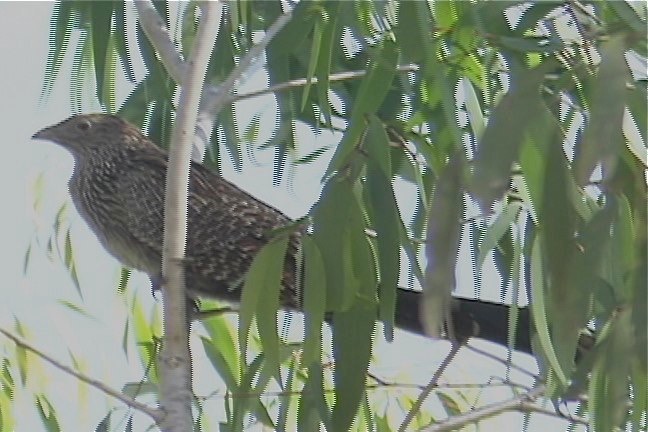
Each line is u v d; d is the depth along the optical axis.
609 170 4.68
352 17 6.48
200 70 6.05
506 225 6.27
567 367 5.18
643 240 5.05
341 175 5.85
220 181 7.79
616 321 5.50
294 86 7.25
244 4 7.38
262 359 7.03
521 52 6.23
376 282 5.92
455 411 8.16
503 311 6.50
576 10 6.00
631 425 5.82
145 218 7.99
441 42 6.49
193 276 7.54
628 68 4.91
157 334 8.17
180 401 5.95
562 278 5.08
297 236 7.13
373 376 7.40
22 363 7.92
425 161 7.04
